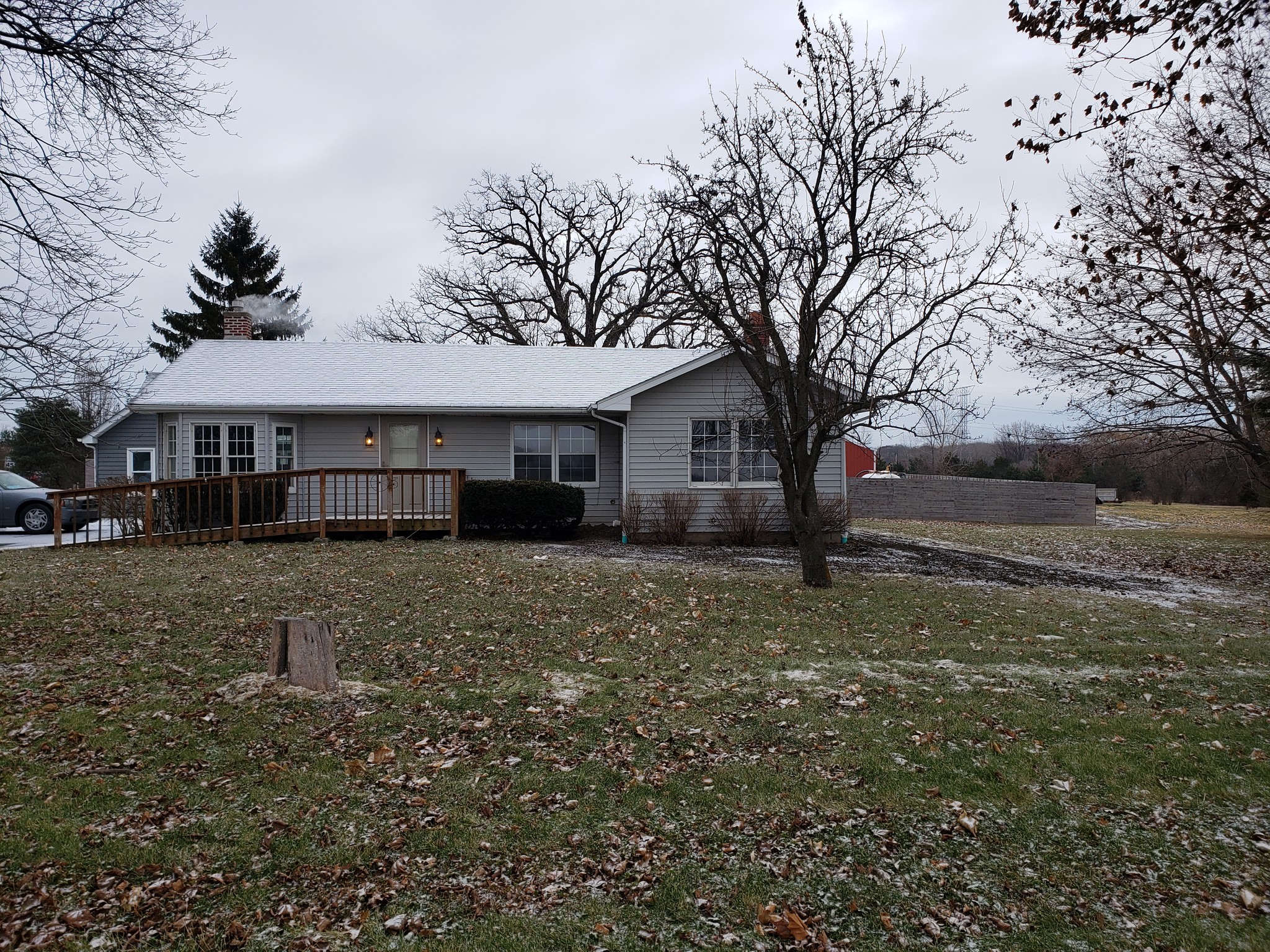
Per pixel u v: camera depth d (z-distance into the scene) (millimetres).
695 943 3424
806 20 10672
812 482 11523
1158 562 16000
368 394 17656
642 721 5797
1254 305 8008
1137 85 6605
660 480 16938
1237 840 4262
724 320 13906
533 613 9062
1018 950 3400
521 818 4418
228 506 16312
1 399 8055
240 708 5895
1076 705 6352
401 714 5867
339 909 3604
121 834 4145
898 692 6562
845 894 3781
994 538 20094
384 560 12547
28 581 10398
